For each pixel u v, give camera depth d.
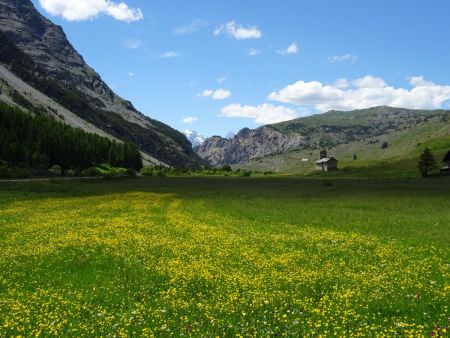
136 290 15.87
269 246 25.16
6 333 11.31
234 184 101.25
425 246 24.47
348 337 10.55
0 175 109.25
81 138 180.12
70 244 25.69
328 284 15.96
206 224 35.81
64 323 11.95
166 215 42.91
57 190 76.38
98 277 17.94
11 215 42.06
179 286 16.12
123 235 29.28
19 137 156.00
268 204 52.81
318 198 59.78
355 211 43.72
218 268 18.58
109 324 11.80
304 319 11.97
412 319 11.66
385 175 154.50
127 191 77.38
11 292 15.26
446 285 14.75
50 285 16.75
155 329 11.39
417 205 47.19
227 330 11.30
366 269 18.39
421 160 142.00
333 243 26.09
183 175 187.62
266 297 14.04
